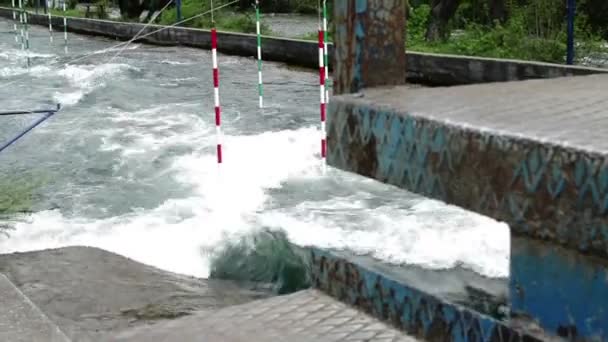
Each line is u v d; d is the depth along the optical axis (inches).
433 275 62.5
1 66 809.5
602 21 815.1
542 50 670.5
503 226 245.3
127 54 943.7
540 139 39.3
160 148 410.0
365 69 57.5
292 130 452.8
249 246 242.4
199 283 207.9
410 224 257.3
